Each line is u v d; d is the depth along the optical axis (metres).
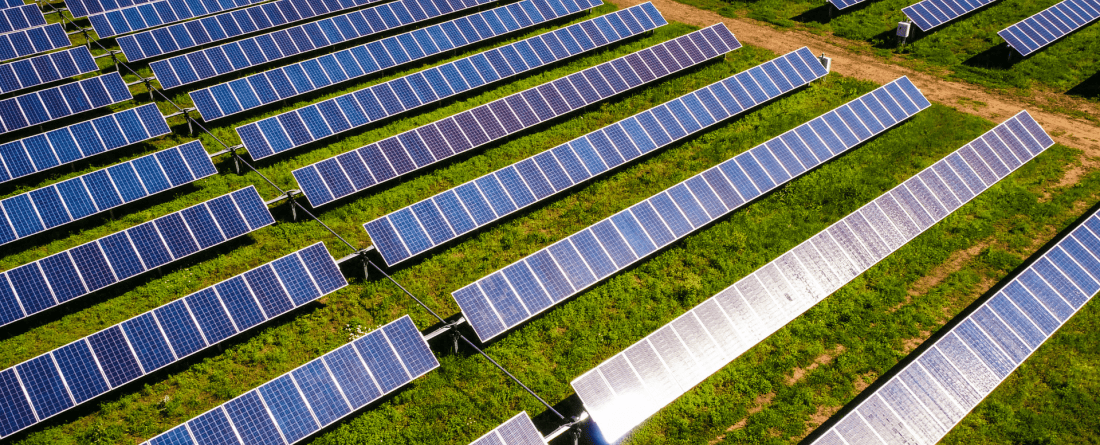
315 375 23.31
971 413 24.05
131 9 46.06
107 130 34.06
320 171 31.56
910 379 23.53
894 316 27.45
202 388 24.50
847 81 42.97
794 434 23.75
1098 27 49.91
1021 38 45.00
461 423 23.84
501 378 25.19
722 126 38.59
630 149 34.81
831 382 25.30
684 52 43.47
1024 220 32.22
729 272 29.31
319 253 27.55
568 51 44.25
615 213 31.78
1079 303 26.81
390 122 38.00
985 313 25.47
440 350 26.08
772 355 26.09
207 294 25.44
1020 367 25.38
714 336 25.02
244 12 46.25
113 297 27.23
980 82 43.34
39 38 43.25
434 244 29.20
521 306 26.33
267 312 25.81
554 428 23.92
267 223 29.61
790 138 34.72
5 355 24.89
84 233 29.95
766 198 33.31
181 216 28.59
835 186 33.84
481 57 41.78
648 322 27.22
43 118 35.97
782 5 53.25
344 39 44.97
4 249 28.83
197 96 36.50
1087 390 24.75
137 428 23.14
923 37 48.38
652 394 23.34
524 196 31.55
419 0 48.91
